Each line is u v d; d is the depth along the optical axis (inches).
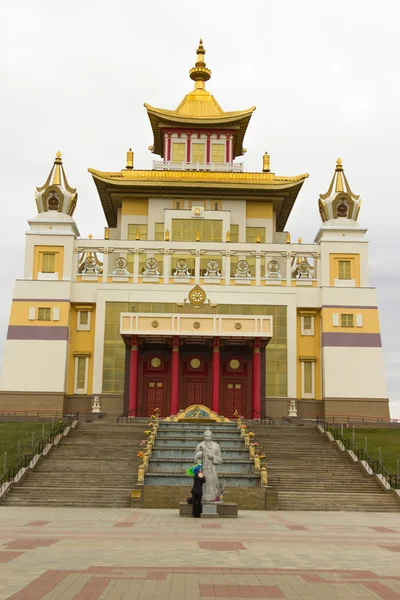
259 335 2625.5
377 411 2844.5
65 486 1557.6
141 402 2810.0
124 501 1450.5
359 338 2920.8
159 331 2605.8
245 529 959.6
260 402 2664.9
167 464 1590.8
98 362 2864.2
